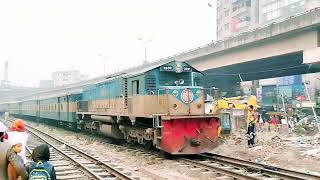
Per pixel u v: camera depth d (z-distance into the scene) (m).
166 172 12.95
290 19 29.53
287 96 57.38
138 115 16.83
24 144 8.48
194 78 16.94
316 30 28.61
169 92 15.33
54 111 38.75
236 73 49.72
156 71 16.22
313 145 19.41
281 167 12.97
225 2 95.06
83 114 27.25
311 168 13.38
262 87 62.69
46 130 36.66
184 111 15.48
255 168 12.42
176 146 15.09
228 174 11.88
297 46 30.73
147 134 16.58
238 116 28.05
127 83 18.42
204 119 15.73
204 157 15.89
